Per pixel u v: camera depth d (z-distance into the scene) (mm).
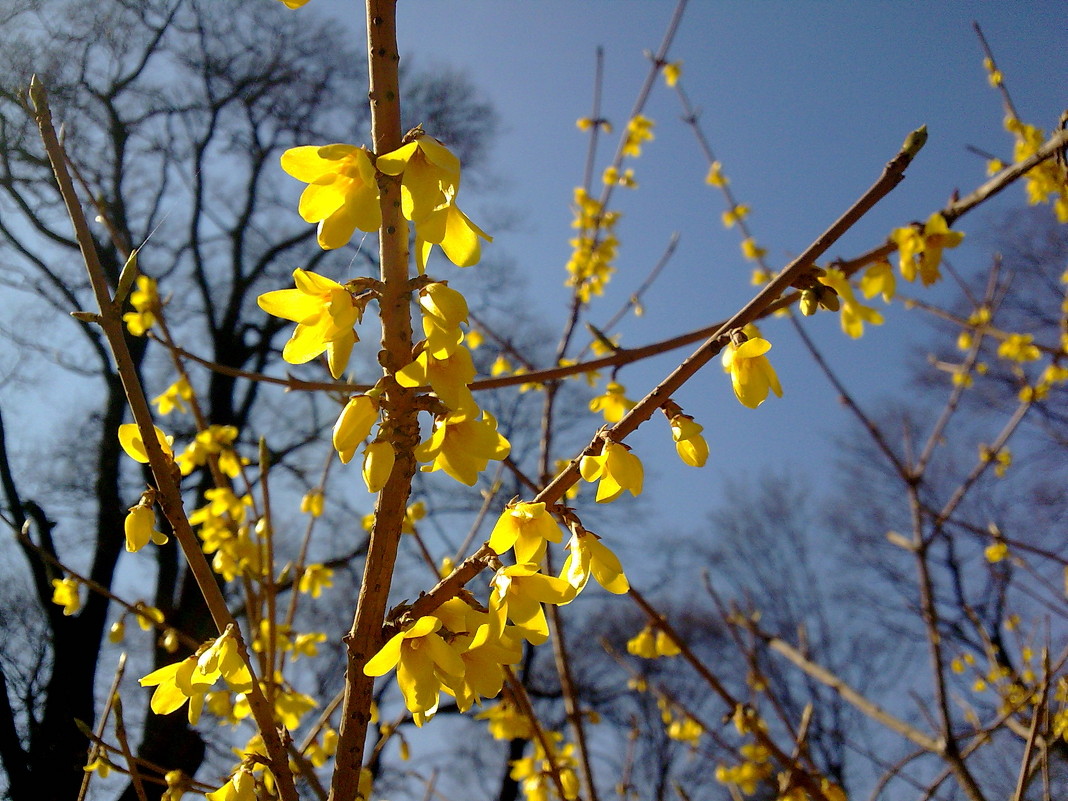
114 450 8234
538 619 1259
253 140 10281
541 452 3266
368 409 1196
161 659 7227
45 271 7527
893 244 1648
